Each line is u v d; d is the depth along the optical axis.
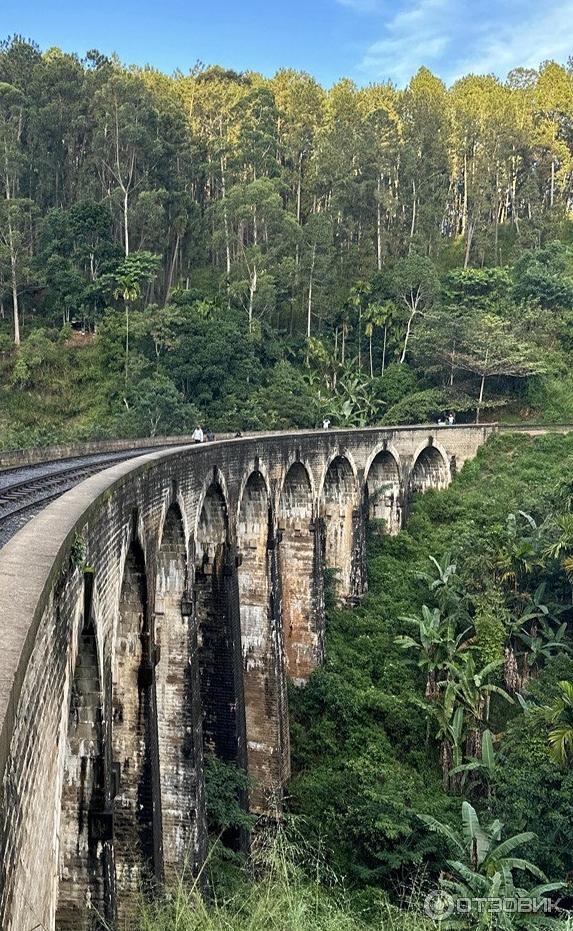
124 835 17.55
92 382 69.81
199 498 22.84
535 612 38.41
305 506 37.34
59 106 85.81
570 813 25.14
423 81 112.00
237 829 24.16
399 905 23.95
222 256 88.38
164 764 21.30
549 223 98.62
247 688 31.03
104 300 74.88
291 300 81.75
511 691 36.53
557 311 80.19
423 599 43.25
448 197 99.38
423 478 57.69
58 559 9.37
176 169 86.00
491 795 28.17
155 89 99.25
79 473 23.52
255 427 62.00
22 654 6.45
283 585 37.69
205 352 65.44
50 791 9.09
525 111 107.00
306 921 14.68
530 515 44.91
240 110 92.44
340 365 77.69
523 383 72.12
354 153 90.94
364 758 31.23
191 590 21.59
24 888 7.04
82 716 13.04
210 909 15.89
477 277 81.56
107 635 13.93
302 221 95.81
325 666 37.56
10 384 70.19
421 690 36.66
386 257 91.56
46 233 77.38
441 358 71.69
